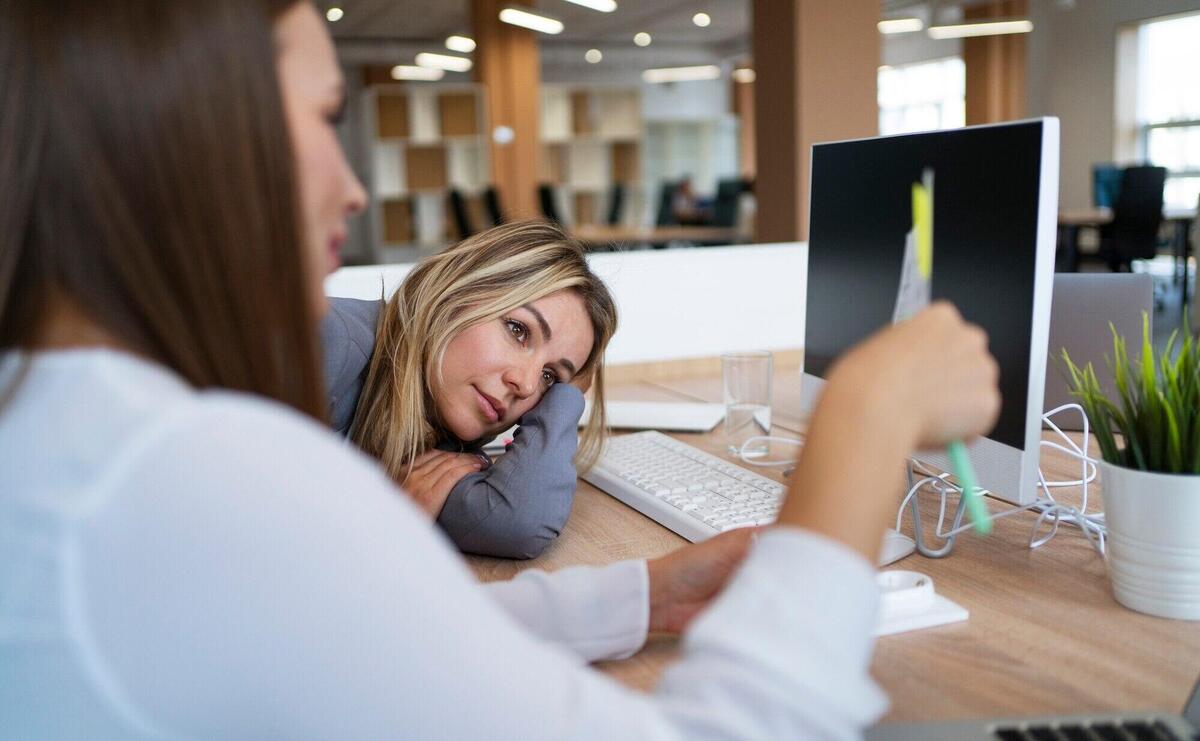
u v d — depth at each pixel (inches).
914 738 25.3
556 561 43.0
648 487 49.9
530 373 50.6
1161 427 32.7
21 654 14.2
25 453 14.6
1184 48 393.4
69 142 15.7
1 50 15.9
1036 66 433.1
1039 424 37.1
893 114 547.2
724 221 417.1
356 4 400.5
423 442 49.9
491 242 51.6
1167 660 30.1
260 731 14.7
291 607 14.3
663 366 89.0
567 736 15.3
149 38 15.9
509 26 384.2
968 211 39.7
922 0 395.2
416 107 399.9
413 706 14.7
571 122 475.5
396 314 52.0
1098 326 60.5
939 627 33.2
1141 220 307.3
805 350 54.6
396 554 15.2
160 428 14.6
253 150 16.8
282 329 17.7
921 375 19.3
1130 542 33.7
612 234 377.4
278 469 14.8
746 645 16.2
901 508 43.9
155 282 16.3
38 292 16.1
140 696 14.3
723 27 492.1
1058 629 32.8
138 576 14.1
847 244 49.4
